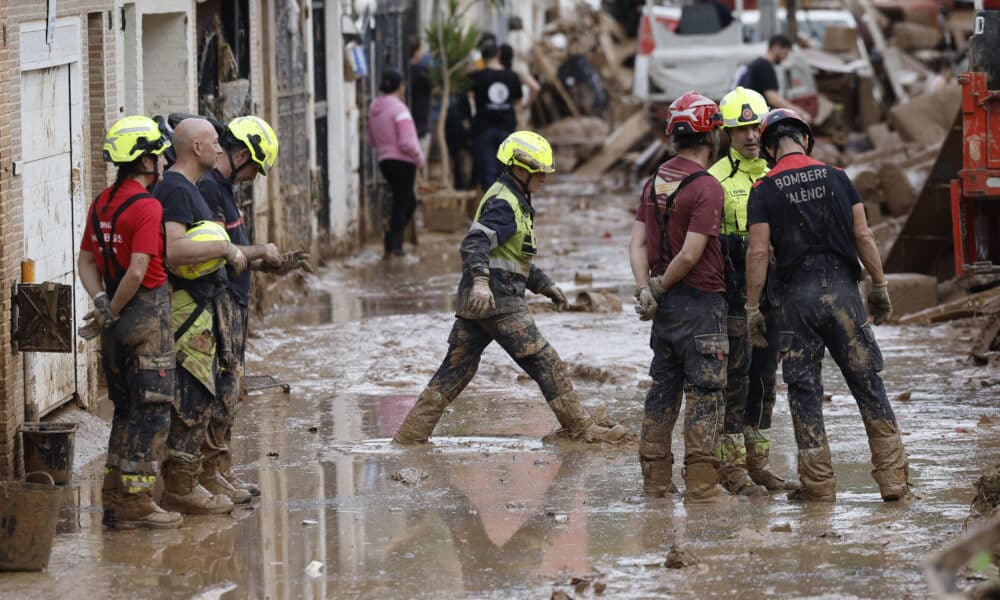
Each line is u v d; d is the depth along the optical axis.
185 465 19.12
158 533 18.34
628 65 97.75
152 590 15.89
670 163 19.69
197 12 34.91
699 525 18.30
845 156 59.78
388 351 31.44
